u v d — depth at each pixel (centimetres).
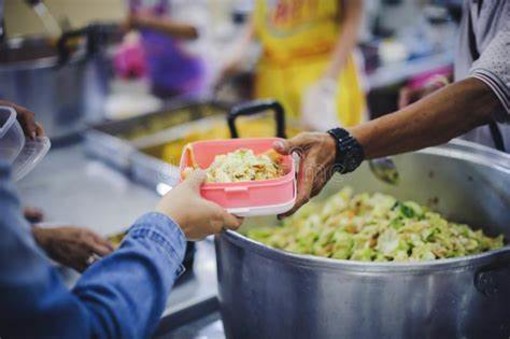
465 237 127
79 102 251
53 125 244
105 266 79
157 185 210
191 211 87
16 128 100
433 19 376
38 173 226
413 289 94
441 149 135
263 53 301
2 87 222
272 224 154
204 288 145
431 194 141
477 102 114
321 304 98
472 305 98
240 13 387
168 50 363
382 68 330
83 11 367
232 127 138
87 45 244
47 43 259
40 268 69
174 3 391
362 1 283
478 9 135
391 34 385
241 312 112
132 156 219
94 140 236
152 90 378
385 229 127
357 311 96
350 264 93
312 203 153
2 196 66
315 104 291
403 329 97
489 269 96
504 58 113
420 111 115
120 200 204
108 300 75
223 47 376
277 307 103
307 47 289
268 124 222
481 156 129
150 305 79
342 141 112
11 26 275
